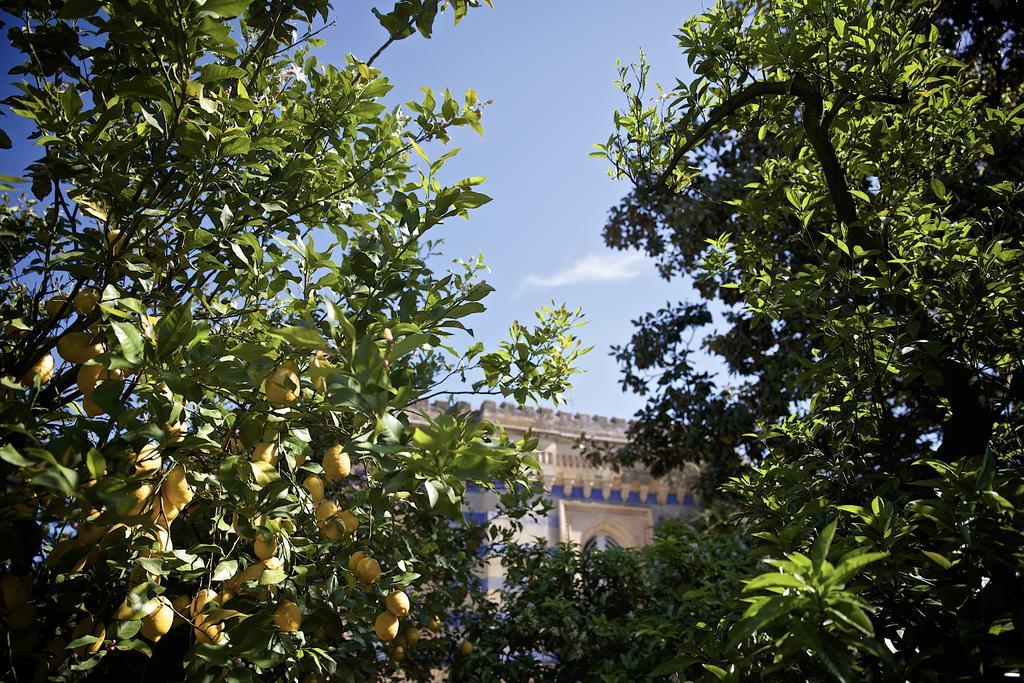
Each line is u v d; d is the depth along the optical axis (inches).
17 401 79.9
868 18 158.6
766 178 195.9
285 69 133.6
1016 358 135.6
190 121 89.0
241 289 113.0
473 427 76.3
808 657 81.9
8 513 73.6
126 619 77.8
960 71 177.3
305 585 115.4
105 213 96.1
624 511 679.1
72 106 88.0
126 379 80.6
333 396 63.0
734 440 362.3
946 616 83.7
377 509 80.0
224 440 88.1
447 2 127.9
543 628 265.0
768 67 187.0
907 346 131.7
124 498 61.1
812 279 136.4
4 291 114.7
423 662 228.1
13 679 82.7
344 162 124.1
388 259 97.3
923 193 183.3
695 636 140.0
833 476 133.6
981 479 77.7
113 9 80.1
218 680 84.1
